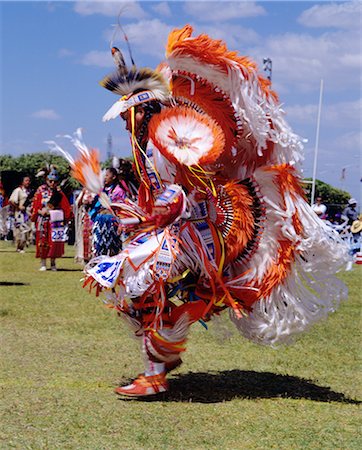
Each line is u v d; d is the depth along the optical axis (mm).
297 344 6324
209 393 4645
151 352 4426
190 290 4516
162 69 4562
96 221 9430
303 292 4672
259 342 4777
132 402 4379
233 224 4512
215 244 4449
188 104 4574
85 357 5551
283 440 3762
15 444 3602
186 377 5059
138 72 4449
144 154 4453
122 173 8523
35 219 12430
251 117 4430
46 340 6156
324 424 4055
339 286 4746
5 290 9469
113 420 4020
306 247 4570
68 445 3607
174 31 4348
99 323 7004
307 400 4562
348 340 6559
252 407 4359
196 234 4402
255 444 3693
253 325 4676
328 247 4637
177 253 4328
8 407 4195
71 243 20219
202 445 3660
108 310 7805
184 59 4402
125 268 4355
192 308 4434
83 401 4363
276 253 4566
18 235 16641
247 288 4551
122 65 4488
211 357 5730
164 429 3889
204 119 4336
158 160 4426
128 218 4285
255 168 4711
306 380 5090
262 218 4562
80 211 13352
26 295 8961
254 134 4465
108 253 9422
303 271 4672
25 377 4895
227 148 4602
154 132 4320
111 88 4496
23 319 7160
